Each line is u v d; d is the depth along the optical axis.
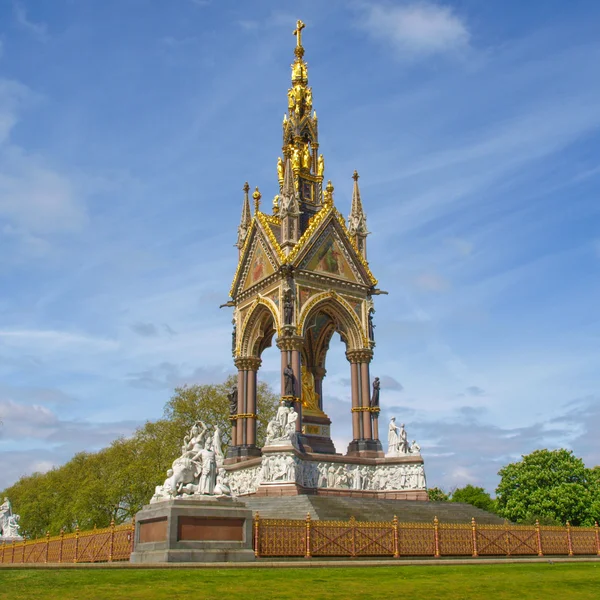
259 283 72.50
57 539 54.16
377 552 41.94
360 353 71.31
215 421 108.00
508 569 36.28
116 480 101.75
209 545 34.72
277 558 37.59
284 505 52.09
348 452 69.75
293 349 66.94
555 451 107.38
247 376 74.06
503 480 109.12
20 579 25.86
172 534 33.91
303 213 78.12
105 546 43.25
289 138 80.19
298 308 68.69
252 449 71.56
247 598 23.09
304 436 65.25
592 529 53.88
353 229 76.75
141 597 22.48
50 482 131.38
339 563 34.91
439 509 56.81
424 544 44.09
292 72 82.44
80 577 26.64
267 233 72.50
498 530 47.91
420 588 26.81
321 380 76.62
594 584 30.66
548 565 40.59
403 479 66.19
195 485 37.19
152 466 101.31
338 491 63.69
